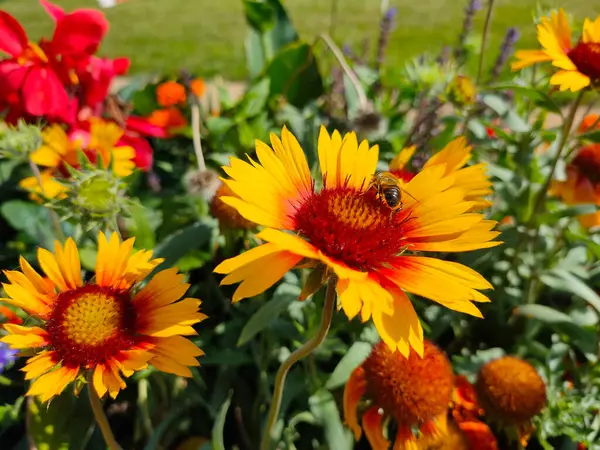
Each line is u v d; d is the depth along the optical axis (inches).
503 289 10.0
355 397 7.3
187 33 44.1
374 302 4.9
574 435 7.8
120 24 47.5
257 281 5.0
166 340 6.1
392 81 14.1
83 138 9.5
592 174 10.4
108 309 6.1
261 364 8.9
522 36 34.4
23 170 11.9
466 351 9.8
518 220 9.8
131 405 9.3
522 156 10.4
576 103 9.0
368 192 6.2
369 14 45.9
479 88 10.5
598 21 9.4
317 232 5.8
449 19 42.1
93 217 7.6
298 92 14.0
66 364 5.9
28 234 11.1
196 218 10.7
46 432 7.7
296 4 49.9
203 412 9.3
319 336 5.5
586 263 11.4
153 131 11.2
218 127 12.1
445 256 9.3
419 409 7.0
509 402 7.4
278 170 6.0
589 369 9.2
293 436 8.4
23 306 6.1
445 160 6.7
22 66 9.4
